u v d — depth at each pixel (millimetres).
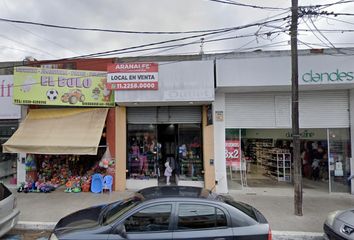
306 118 11258
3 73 12281
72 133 10805
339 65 10047
